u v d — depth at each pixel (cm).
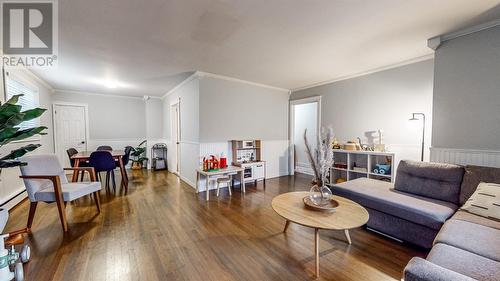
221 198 346
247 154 444
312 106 551
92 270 164
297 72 383
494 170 193
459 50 239
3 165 163
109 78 421
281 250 194
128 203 318
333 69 367
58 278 154
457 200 204
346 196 249
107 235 220
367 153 343
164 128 648
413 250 194
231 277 157
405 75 330
